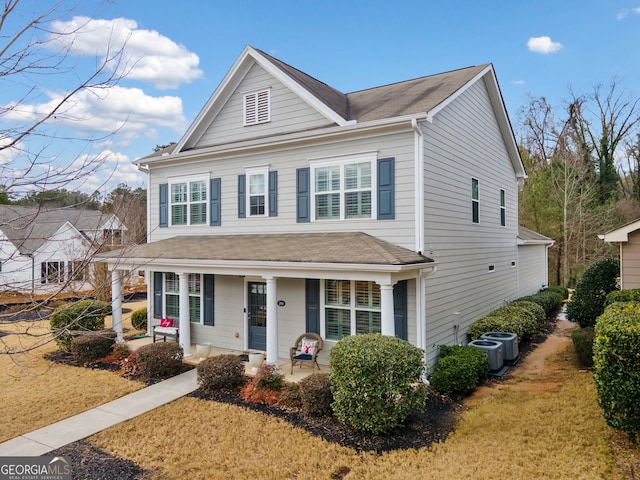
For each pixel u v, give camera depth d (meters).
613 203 26.92
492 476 5.25
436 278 9.87
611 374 5.85
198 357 11.31
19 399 8.60
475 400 8.09
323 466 5.87
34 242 17.91
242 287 12.17
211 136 13.18
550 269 26.67
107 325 16.69
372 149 9.92
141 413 7.87
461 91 10.91
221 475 5.70
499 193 14.89
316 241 10.04
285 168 11.40
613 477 5.09
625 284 9.59
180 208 13.69
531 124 34.12
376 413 6.62
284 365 10.42
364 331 9.88
